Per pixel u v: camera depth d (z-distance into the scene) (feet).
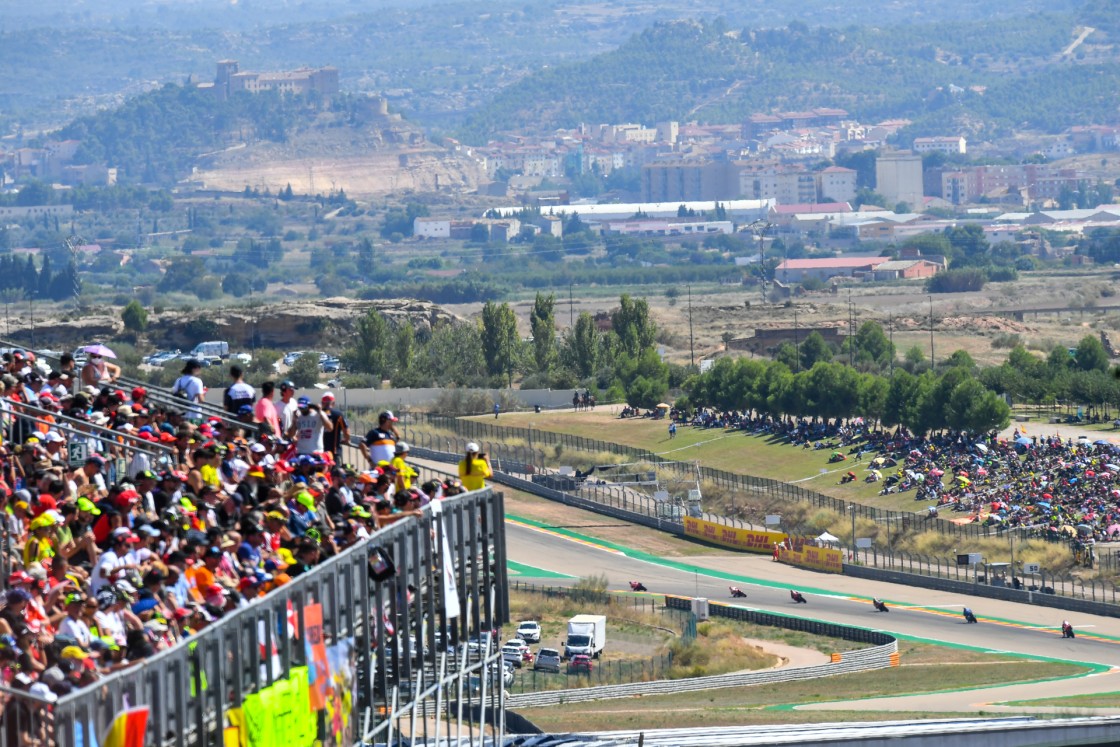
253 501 350.84
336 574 309.22
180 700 249.55
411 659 352.28
